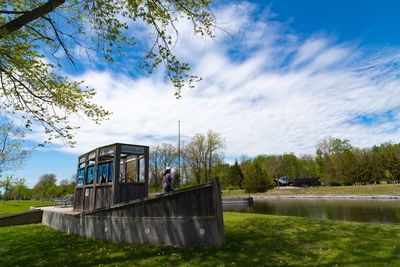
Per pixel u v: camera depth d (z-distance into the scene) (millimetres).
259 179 64812
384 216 21578
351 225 10906
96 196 13031
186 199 8695
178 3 7730
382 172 57062
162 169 70688
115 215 10258
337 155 67625
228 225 11625
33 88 9047
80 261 7523
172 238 8664
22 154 25500
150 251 8039
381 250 7090
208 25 8102
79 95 9703
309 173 92250
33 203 43219
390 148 60844
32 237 11727
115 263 7051
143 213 9484
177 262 6773
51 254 8492
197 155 64125
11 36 6992
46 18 7426
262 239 8758
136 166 13047
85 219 11453
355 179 59781
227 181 78188
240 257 6895
